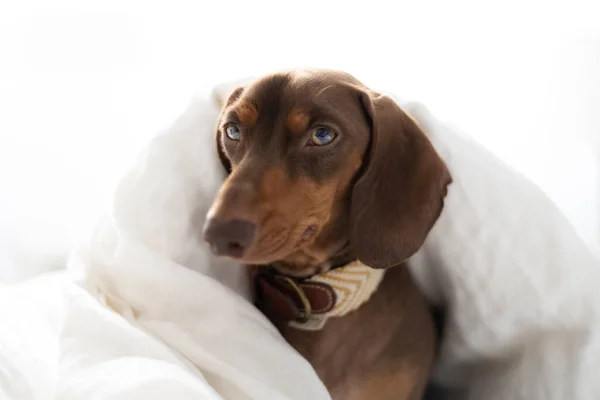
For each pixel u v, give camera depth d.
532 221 1.00
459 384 1.30
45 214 1.55
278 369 0.87
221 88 1.05
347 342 1.05
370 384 1.07
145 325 0.87
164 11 1.53
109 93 1.53
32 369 0.93
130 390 0.70
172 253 0.94
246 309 0.91
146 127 1.47
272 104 0.87
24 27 1.50
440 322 1.27
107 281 0.92
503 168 1.01
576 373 0.98
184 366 0.80
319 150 0.87
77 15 1.51
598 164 1.43
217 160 1.00
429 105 1.57
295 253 0.97
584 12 1.50
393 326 1.08
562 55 1.48
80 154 1.54
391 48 1.58
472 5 1.55
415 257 1.17
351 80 0.95
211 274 1.00
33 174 1.53
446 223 1.04
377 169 0.92
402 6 1.57
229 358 0.85
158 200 0.92
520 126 1.52
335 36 1.58
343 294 1.00
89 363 0.79
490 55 1.55
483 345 1.14
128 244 0.88
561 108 1.48
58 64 1.51
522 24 1.52
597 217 1.39
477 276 1.06
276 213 0.83
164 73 1.54
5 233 1.55
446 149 1.01
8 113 1.51
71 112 1.53
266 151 0.86
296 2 1.56
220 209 0.80
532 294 1.02
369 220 0.93
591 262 0.99
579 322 0.99
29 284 1.33
